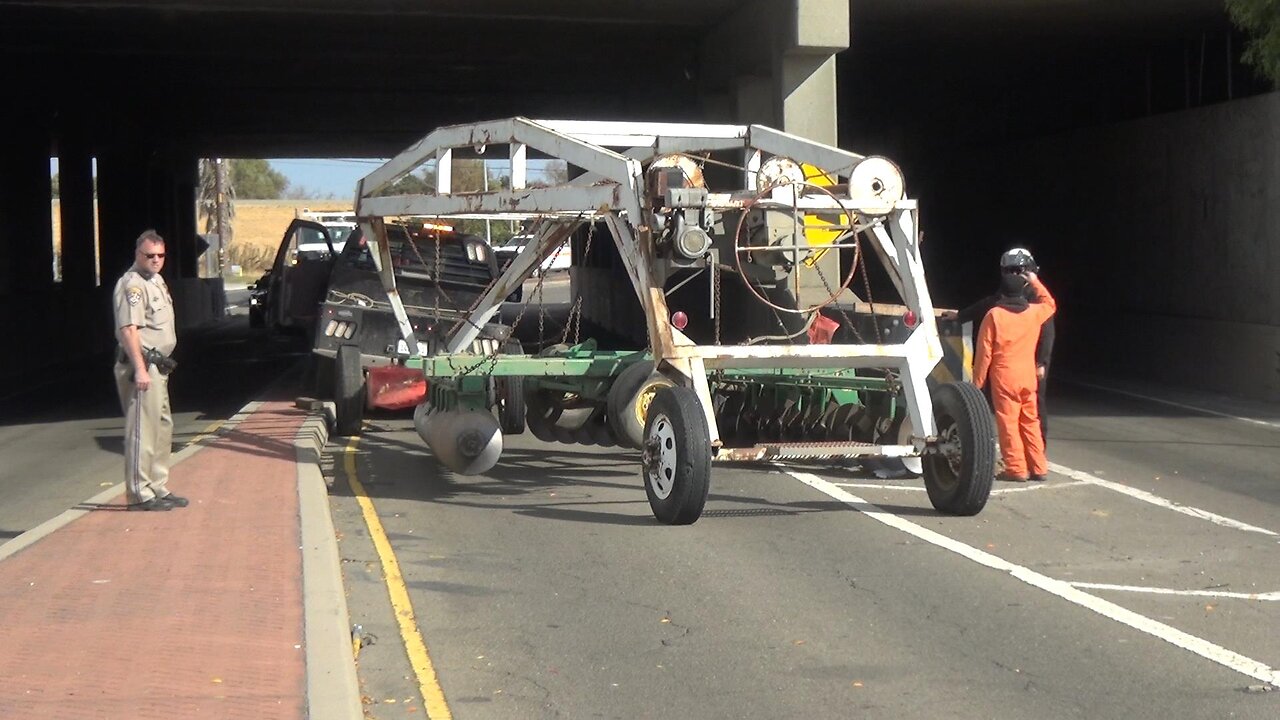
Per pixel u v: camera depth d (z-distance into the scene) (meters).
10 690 5.65
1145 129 22.83
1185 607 7.54
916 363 9.98
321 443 14.28
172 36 22.66
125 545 8.55
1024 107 30.39
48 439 16.58
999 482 11.65
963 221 32.94
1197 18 20.98
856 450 9.84
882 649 6.79
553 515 10.42
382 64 26.05
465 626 7.31
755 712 5.89
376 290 18.05
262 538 8.76
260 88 29.42
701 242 9.46
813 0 17.89
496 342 15.95
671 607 7.64
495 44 23.59
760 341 11.52
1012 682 6.24
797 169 10.96
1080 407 17.39
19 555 8.28
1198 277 21.12
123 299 9.56
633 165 9.73
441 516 10.45
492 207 11.73
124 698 5.55
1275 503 10.66
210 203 93.38
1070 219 26.41
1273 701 5.94
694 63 23.86
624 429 11.84
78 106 30.41
